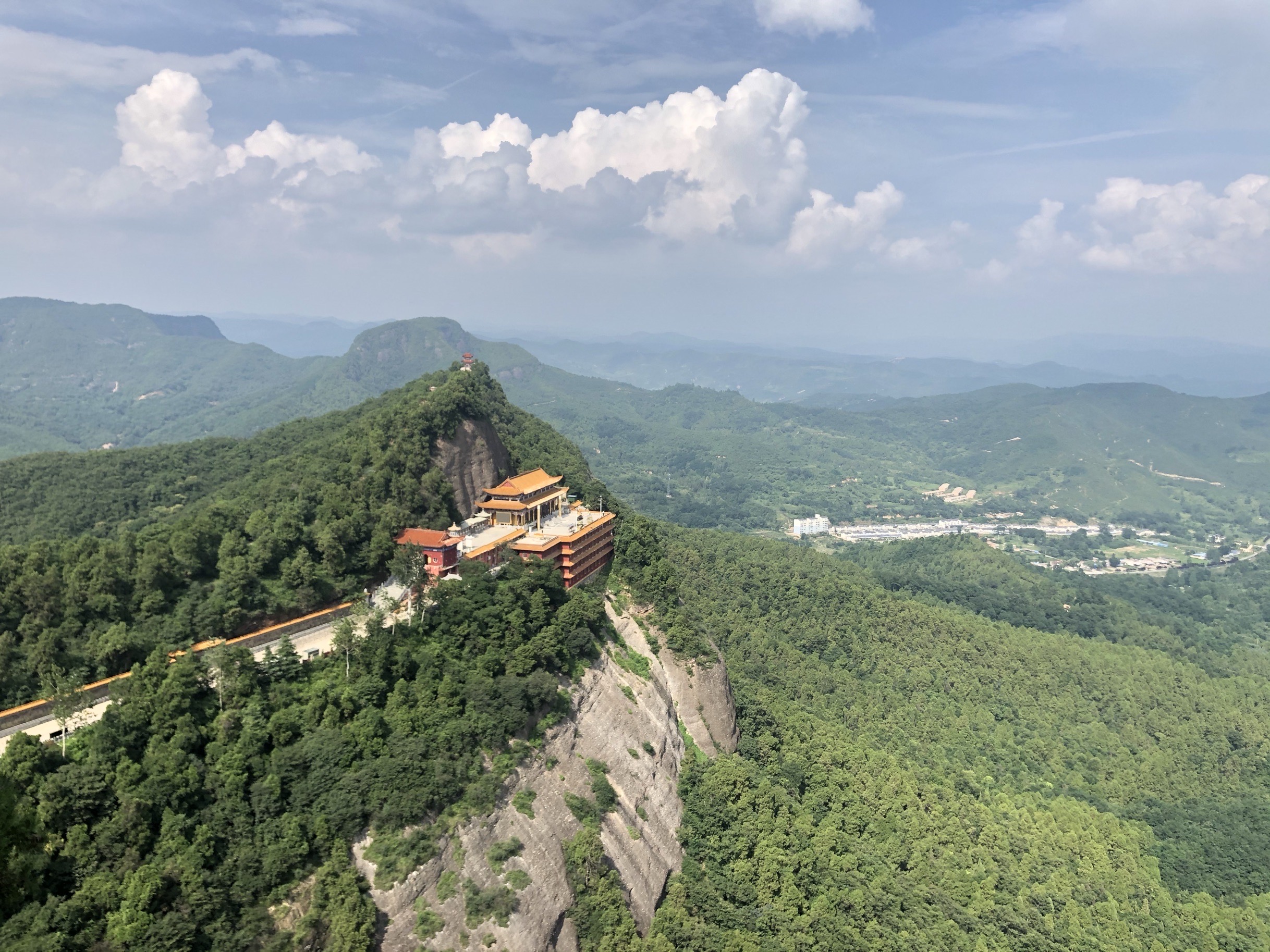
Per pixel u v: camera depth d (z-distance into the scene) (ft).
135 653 366.43
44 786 269.23
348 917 280.92
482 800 337.31
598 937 345.72
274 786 307.58
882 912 426.92
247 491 552.82
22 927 244.83
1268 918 507.30
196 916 267.18
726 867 428.15
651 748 443.73
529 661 401.70
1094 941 451.12
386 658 373.61
